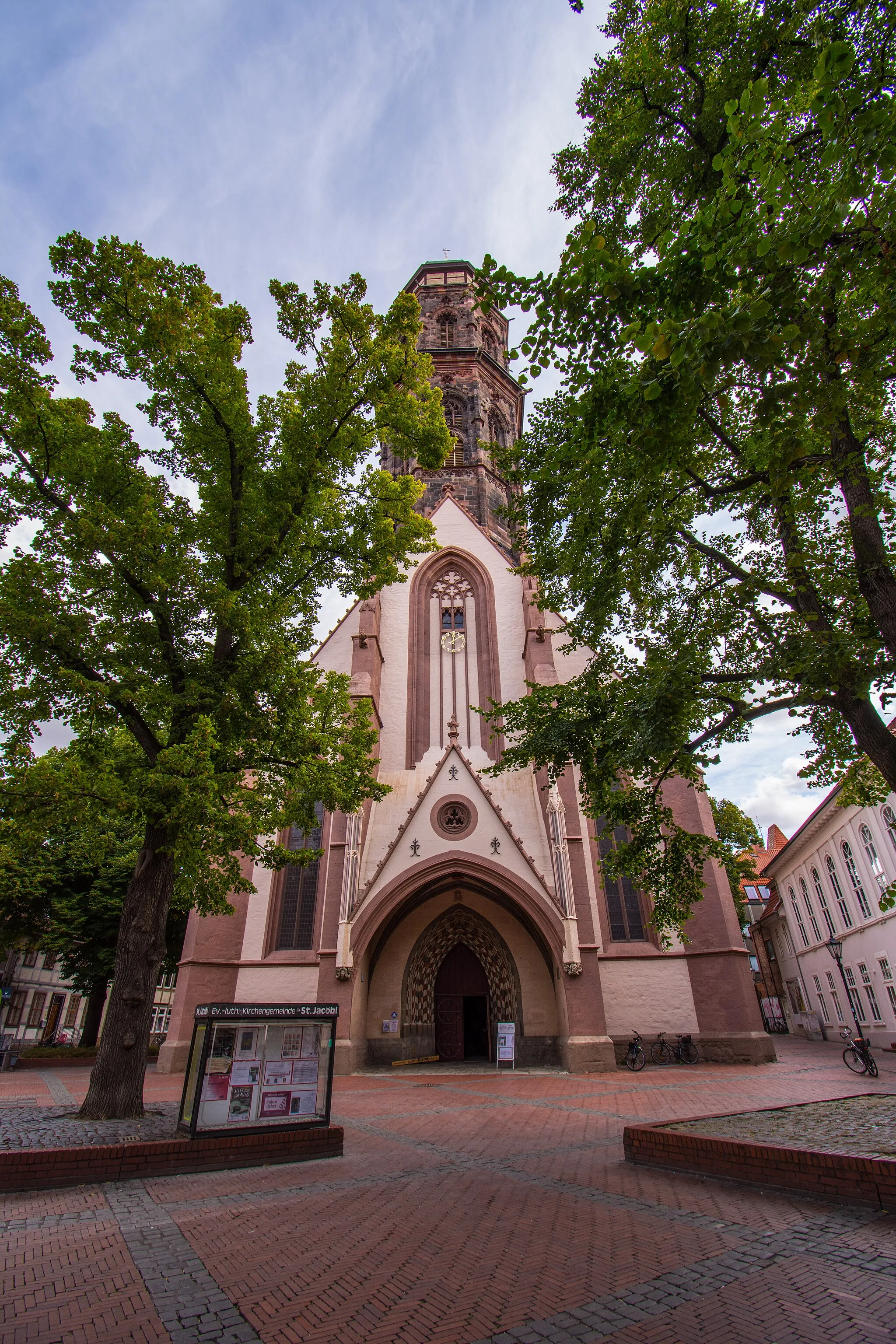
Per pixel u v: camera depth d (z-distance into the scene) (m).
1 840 10.98
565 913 21.45
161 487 13.34
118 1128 9.88
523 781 25.48
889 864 26.36
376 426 14.95
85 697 11.21
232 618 12.16
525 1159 9.00
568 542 12.25
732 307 6.10
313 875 25.81
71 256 11.51
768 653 10.45
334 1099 15.48
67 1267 5.38
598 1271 5.23
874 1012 28.61
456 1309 4.65
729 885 24.45
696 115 11.13
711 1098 14.30
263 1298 4.86
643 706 9.61
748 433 11.66
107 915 28.69
